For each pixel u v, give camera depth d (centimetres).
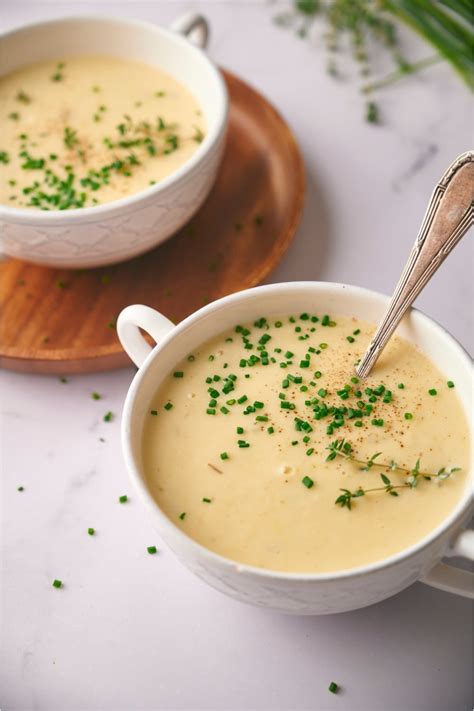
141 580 48
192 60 60
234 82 65
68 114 61
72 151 58
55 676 46
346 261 59
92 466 52
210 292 57
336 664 46
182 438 45
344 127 65
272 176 62
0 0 73
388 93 67
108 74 63
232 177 62
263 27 72
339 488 43
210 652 46
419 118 66
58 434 53
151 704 45
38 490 51
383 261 59
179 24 62
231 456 44
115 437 53
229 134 64
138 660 46
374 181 63
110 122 60
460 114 66
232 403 46
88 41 63
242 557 42
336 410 45
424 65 68
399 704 45
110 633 47
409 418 45
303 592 40
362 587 40
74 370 54
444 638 46
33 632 47
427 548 40
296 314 48
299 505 43
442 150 64
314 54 70
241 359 47
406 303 45
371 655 46
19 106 61
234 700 45
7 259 56
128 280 57
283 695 45
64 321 56
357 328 48
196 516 43
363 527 42
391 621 47
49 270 58
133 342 48
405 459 44
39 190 56
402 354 47
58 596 48
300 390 46
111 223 52
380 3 70
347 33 71
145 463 44
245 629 47
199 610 47
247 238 59
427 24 67
